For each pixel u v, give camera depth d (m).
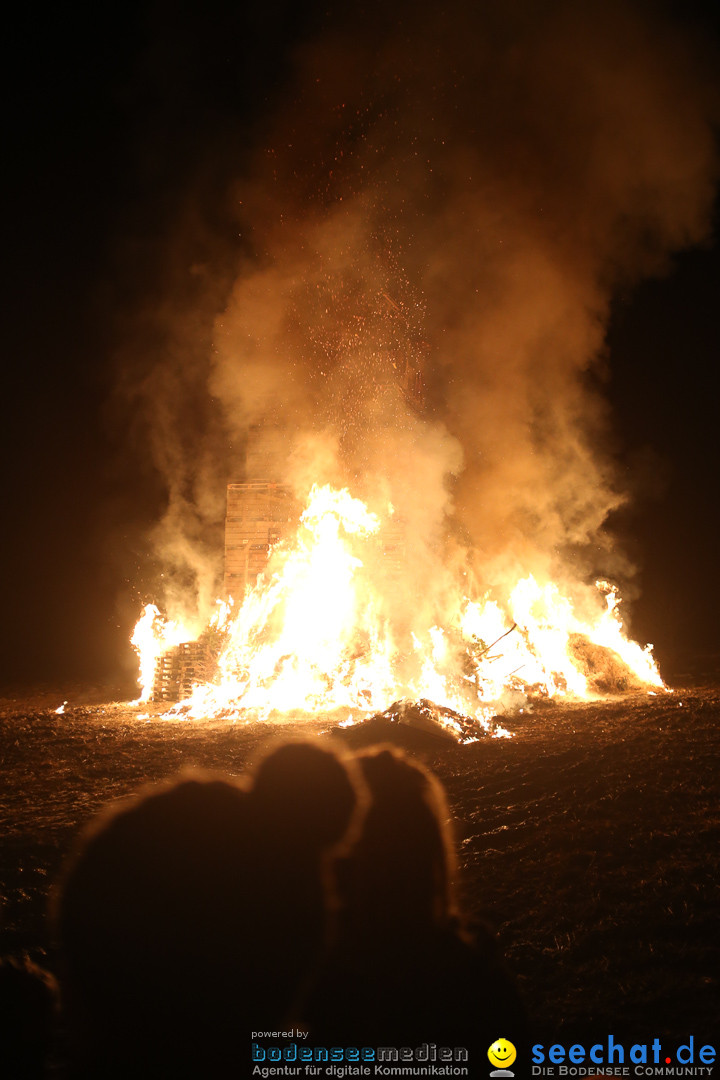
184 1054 2.11
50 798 9.01
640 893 5.49
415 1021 2.39
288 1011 2.22
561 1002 4.42
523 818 7.30
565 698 14.16
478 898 5.75
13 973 2.38
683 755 8.47
